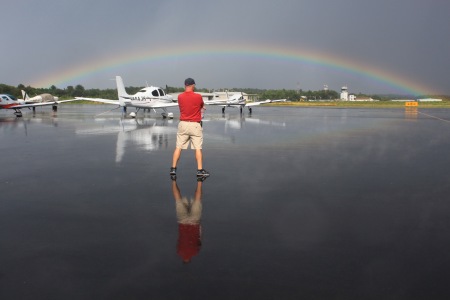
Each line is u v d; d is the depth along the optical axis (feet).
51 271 7.89
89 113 94.32
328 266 8.16
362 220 11.42
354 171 19.69
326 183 16.75
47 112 100.48
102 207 12.80
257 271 7.91
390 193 14.89
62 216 11.77
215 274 7.77
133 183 16.66
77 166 20.93
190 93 17.74
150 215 11.89
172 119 67.67
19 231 10.36
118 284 7.34
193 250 9.04
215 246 9.29
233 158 24.11
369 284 7.34
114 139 34.53
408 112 112.78
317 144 31.76
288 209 12.59
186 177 18.02
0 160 22.90
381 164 21.94
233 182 16.92
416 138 36.96
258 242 9.56
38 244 9.40
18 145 30.12
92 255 8.72
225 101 84.33
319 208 12.73
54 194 14.60
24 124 53.72
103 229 10.54
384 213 12.17
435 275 7.73
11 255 8.70
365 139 35.91
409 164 21.97
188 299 6.79
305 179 17.63
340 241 9.66
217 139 35.53
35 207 12.80
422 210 12.51
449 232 10.36
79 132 41.27
